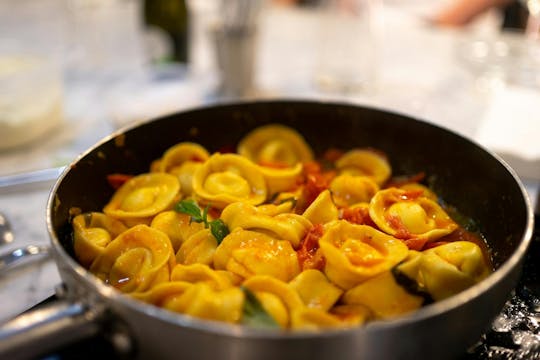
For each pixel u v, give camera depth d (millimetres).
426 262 769
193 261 799
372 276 711
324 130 1092
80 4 1994
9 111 1279
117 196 938
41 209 1087
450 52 1893
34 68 1336
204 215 840
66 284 681
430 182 1001
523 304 792
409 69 1761
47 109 1345
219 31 1525
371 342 535
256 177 978
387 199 921
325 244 727
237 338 524
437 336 574
